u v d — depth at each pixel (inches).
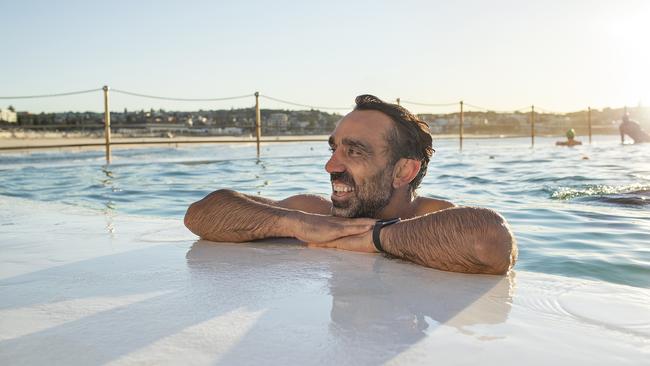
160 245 87.9
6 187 242.2
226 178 277.9
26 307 53.4
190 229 93.3
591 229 119.6
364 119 81.6
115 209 165.6
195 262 74.2
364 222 80.9
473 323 48.8
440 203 87.6
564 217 136.6
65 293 58.4
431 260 70.4
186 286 61.2
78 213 133.0
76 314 51.1
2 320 49.6
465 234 67.3
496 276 68.1
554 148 650.2
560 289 61.6
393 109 82.6
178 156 540.4
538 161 391.5
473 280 65.6
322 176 286.8
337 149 83.0
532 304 55.2
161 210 163.0
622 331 47.2
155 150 751.1
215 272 68.1
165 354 41.4
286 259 76.4
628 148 638.5
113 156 565.0
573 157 441.4
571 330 47.3
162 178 281.6
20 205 153.9
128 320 49.3
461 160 408.5
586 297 58.0
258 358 40.6
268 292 58.5
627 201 164.2
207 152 641.6
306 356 40.9
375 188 82.0
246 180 264.7
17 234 99.7
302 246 87.0
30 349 42.6
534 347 43.1
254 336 45.1
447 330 46.9
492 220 68.3
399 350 42.2
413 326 47.8
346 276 66.2
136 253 80.9
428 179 253.9
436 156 469.7
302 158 476.1
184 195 204.7
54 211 137.5
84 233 100.7
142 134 1546.5
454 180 248.7
